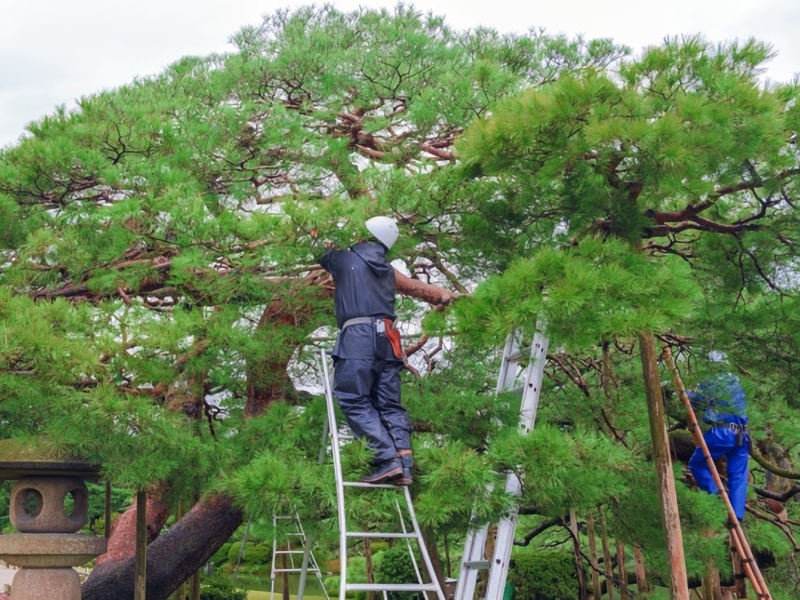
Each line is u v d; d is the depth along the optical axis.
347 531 7.06
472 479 6.56
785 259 9.05
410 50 9.90
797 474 11.89
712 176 7.56
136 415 7.21
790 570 12.14
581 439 7.20
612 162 7.19
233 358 8.39
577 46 10.72
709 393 9.39
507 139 6.98
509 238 8.22
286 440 7.78
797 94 7.54
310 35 10.46
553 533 16.53
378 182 8.04
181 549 10.07
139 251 8.19
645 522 9.55
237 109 9.19
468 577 7.30
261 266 7.98
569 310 6.30
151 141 8.77
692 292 6.71
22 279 8.20
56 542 8.12
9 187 8.21
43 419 8.61
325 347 9.26
